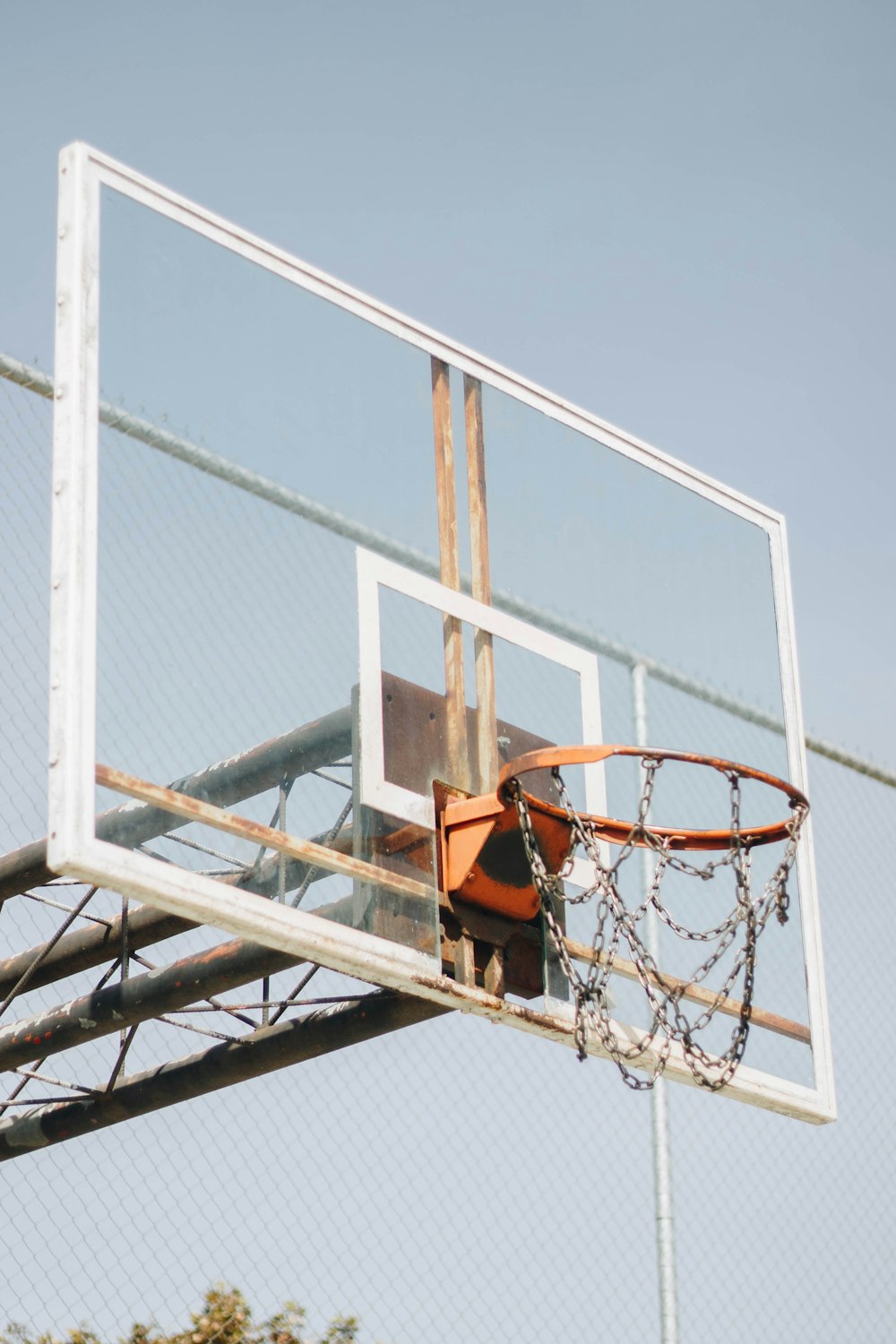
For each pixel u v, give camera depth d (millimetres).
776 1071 8594
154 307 7387
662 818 8617
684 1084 8352
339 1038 7984
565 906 8008
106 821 6629
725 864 7840
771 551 9664
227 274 7742
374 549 7863
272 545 7477
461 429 8445
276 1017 8164
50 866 6367
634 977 8227
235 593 7266
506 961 7711
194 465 7301
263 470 7562
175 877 6648
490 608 8227
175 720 6855
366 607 7730
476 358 8633
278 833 7055
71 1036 8078
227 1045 8227
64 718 6512
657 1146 9492
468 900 7648
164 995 7871
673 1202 9398
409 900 7449
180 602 7043
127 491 7012
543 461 8750
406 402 8258
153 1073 8352
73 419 6910
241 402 7586
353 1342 8570
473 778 7879
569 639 8500
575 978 7582
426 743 7762
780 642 9469
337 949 7105
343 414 7980
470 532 8289
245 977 7754
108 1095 8352
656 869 7914
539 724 8211
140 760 6703
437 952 7449
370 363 8188
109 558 6855
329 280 8148
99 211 7312
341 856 7277
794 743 9297
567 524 8727
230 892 6820
